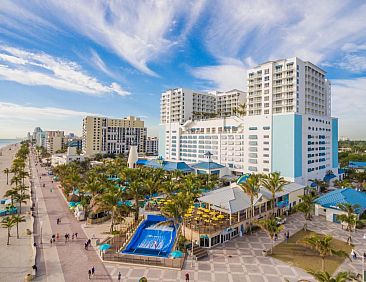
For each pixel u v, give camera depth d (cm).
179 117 16012
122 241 4603
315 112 10544
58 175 11388
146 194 6109
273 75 10062
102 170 11994
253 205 5250
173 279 3338
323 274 2433
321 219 5978
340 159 16225
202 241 4369
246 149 10431
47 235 4962
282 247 4347
